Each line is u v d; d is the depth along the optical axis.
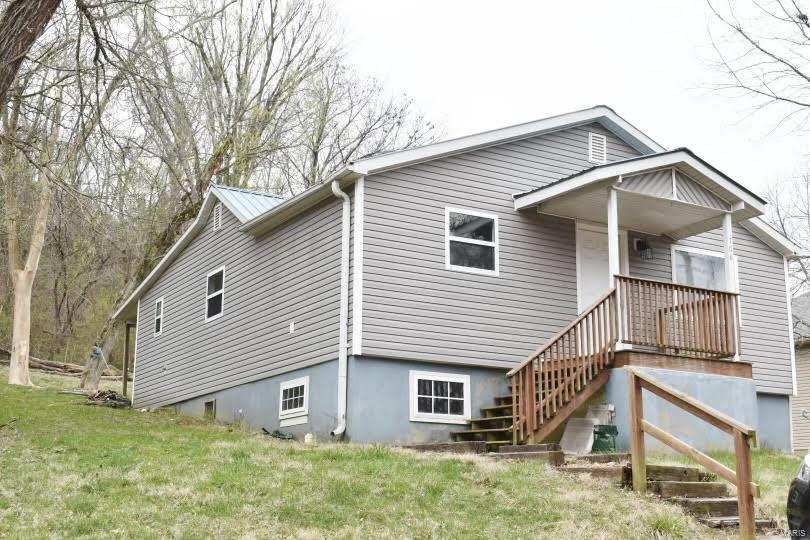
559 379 12.72
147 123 19.73
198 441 12.07
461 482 9.14
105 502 7.95
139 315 22.78
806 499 6.98
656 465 9.62
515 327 14.87
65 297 33.44
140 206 23.17
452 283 14.40
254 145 27.48
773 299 18.73
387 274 13.77
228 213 18.28
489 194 15.19
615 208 13.99
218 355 17.86
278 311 15.70
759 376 18.02
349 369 13.33
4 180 18.81
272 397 15.42
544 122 15.82
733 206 15.41
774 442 18.08
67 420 14.65
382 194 14.05
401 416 13.51
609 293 13.63
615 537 7.61
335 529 7.51
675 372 13.77
